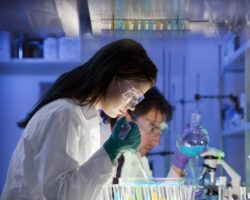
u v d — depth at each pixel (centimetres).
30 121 177
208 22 211
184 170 224
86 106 176
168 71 397
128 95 169
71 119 168
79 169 161
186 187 170
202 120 401
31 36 310
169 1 202
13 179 175
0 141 400
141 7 204
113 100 171
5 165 399
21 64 385
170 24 210
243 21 211
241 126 315
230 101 397
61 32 242
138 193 168
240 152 387
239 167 386
